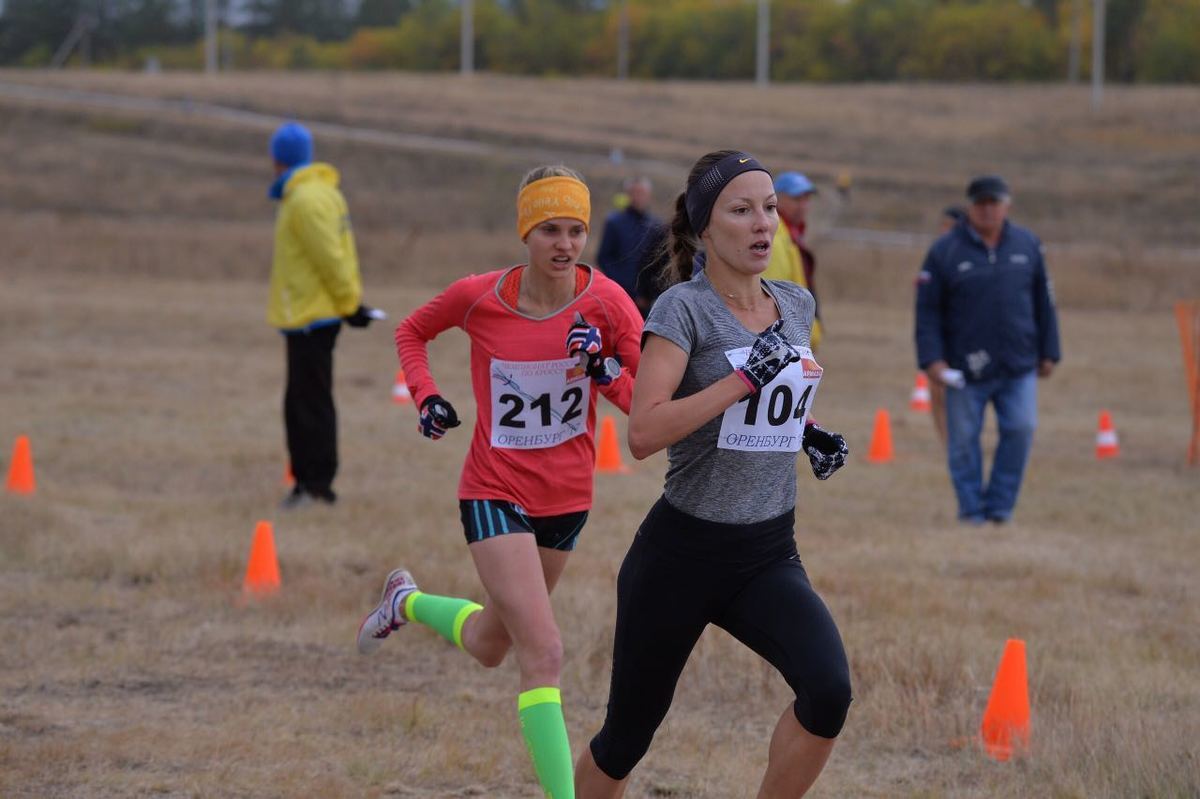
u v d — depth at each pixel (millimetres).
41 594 27953
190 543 31703
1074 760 19672
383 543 32406
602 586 28891
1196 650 25734
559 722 15953
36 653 24328
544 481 17562
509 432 17484
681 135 199000
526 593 16625
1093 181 165875
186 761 19484
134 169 164000
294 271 35562
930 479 43844
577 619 26469
